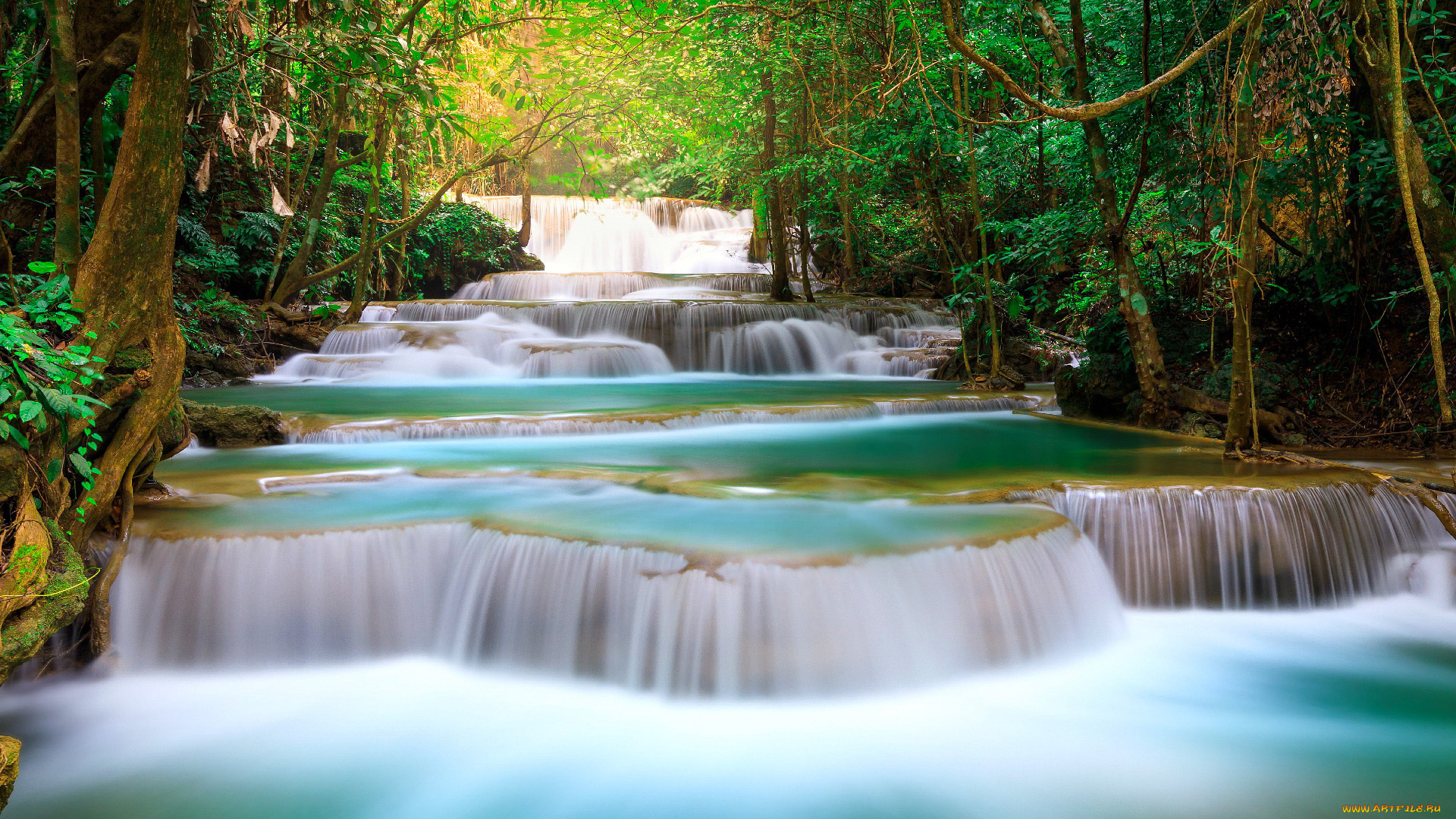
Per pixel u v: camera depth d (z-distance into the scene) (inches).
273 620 182.7
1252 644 196.7
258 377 512.4
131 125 173.5
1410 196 180.9
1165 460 268.8
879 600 167.6
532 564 180.5
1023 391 461.1
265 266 597.0
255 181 609.6
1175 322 360.5
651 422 334.3
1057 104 372.5
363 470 245.8
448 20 495.2
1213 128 268.1
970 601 175.8
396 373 513.7
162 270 179.8
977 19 435.5
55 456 156.2
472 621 185.3
